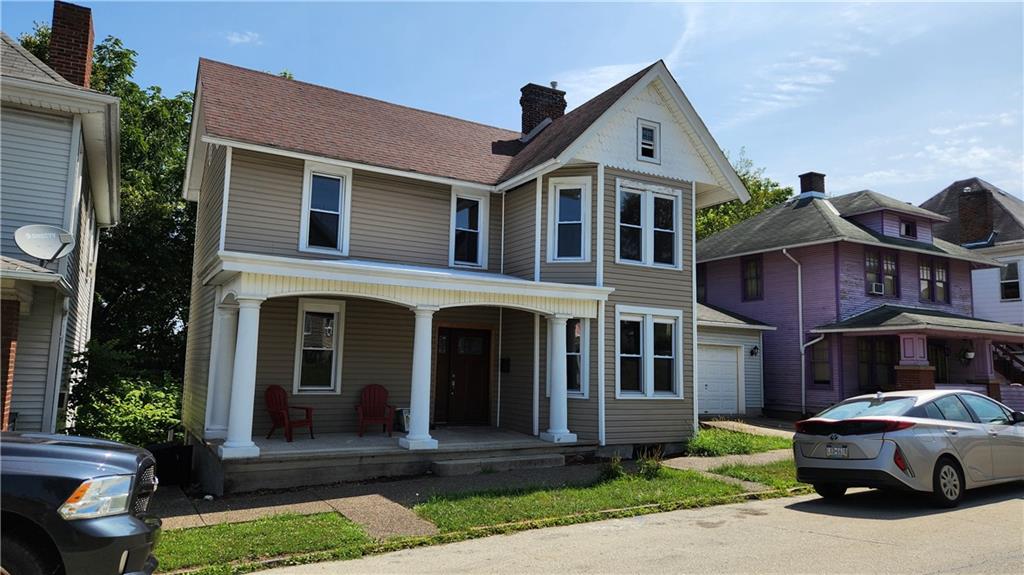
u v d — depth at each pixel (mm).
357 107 15648
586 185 13758
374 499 8984
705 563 6109
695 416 14242
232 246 11859
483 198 14797
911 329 18578
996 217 29219
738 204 39500
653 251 14219
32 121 10906
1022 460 9422
